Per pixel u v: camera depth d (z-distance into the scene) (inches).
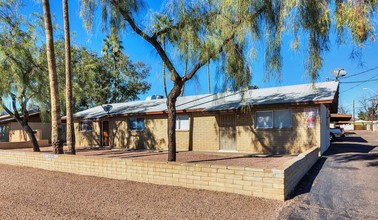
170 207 208.8
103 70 1318.9
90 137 919.0
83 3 378.0
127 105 936.9
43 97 622.2
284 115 564.4
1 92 577.6
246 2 285.4
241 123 617.6
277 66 299.9
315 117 525.3
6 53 540.1
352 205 208.8
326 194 238.2
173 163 273.6
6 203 226.8
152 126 764.0
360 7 221.5
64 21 524.7
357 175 316.8
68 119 513.7
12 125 1206.9
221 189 246.2
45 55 596.1
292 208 201.3
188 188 261.1
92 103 1365.7
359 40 229.6
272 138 575.5
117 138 835.4
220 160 472.1
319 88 602.2
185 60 346.9
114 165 315.9
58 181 309.3
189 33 329.4
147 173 290.0
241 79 323.9
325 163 412.5
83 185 286.4
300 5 259.6
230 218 184.2
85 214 197.0
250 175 232.8
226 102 656.4
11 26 549.6
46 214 198.1
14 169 403.2
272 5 283.0
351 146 698.8
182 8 328.2
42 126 1214.3
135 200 228.4
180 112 689.6
